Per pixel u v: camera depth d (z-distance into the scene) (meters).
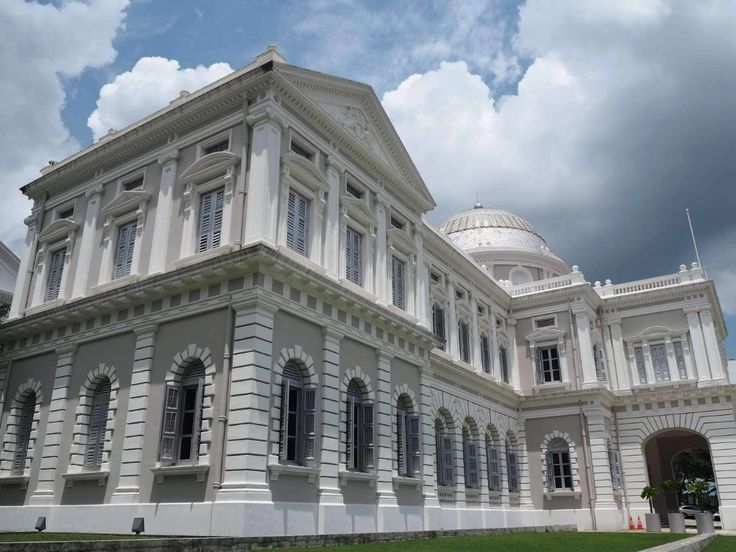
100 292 22.69
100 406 21.34
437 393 29.72
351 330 22.28
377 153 26.53
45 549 10.36
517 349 40.34
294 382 19.58
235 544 13.63
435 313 31.83
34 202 27.98
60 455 21.41
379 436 22.72
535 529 28.80
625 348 40.25
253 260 18.27
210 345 18.88
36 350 23.97
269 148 20.12
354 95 25.12
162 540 12.16
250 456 16.81
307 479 18.81
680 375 38.16
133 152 24.45
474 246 50.16
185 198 21.55
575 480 35.81
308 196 21.92
